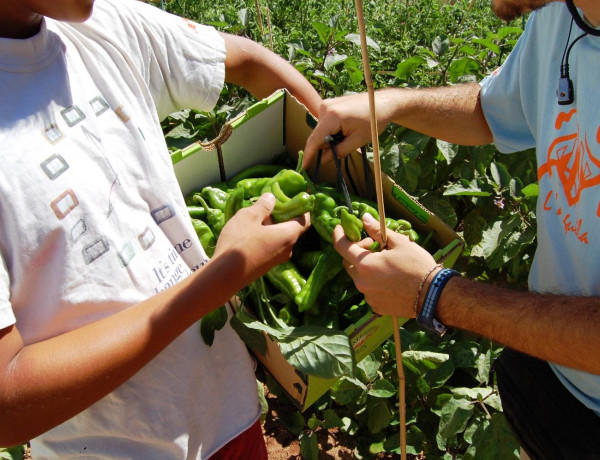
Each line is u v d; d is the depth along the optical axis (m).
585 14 1.62
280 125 2.72
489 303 1.76
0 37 1.37
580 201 1.77
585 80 1.70
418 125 2.45
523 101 2.14
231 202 2.19
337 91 4.02
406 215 2.59
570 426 2.15
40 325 1.47
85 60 1.59
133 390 1.70
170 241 1.79
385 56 4.71
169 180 1.76
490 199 3.53
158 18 1.91
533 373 2.24
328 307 2.45
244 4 5.64
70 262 1.43
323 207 2.41
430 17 5.14
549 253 2.04
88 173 1.48
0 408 1.32
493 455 2.78
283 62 2.54
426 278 1.87
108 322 1.46
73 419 1.70
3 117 1.36
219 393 1.97
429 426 3.16
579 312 1.60
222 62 2.10
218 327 1.88
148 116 1.75
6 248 1.36
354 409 3.21
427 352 2.97
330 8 5.82
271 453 3.17
